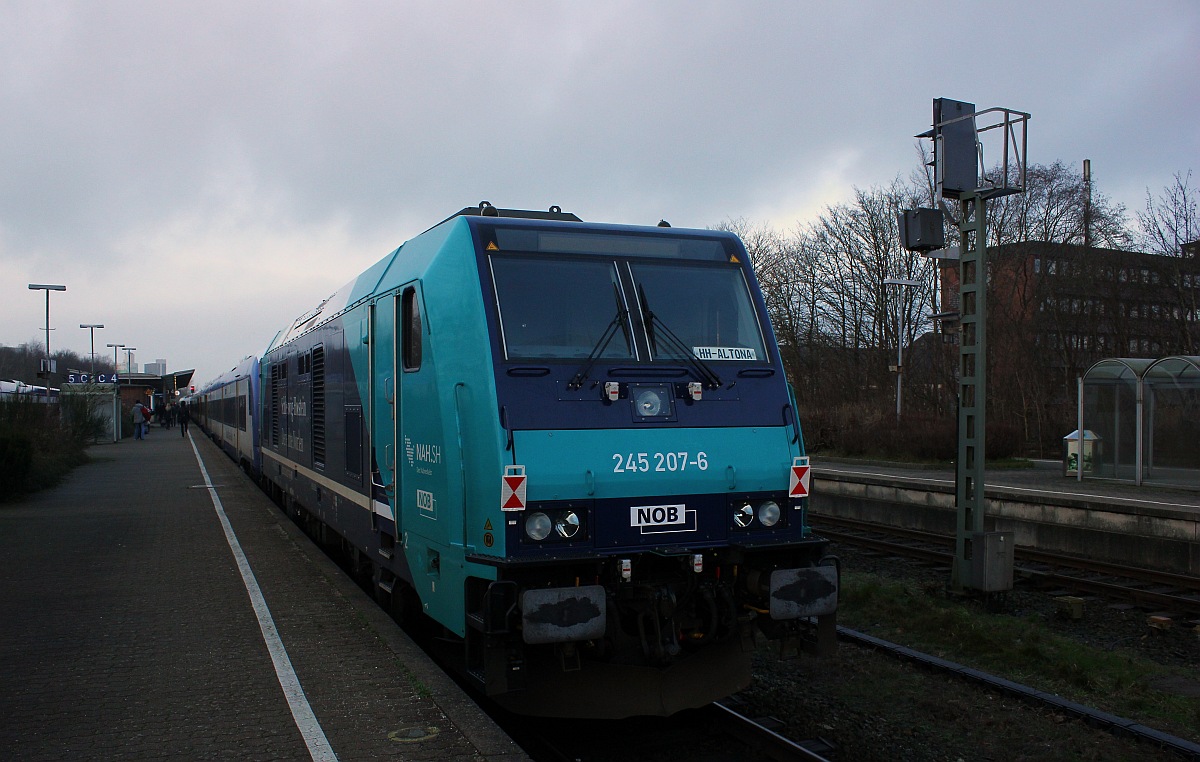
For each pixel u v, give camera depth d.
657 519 5.52
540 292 5.88
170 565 10.09
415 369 6.45
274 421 14.92
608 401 5.62
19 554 10.83
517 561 5.09
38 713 5.33
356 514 8.37
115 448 34.28
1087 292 35.31
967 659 7.77
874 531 15.54
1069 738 5.80
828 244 45.22
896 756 5.56
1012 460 26.67
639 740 5.85
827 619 5.89
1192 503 15.51
